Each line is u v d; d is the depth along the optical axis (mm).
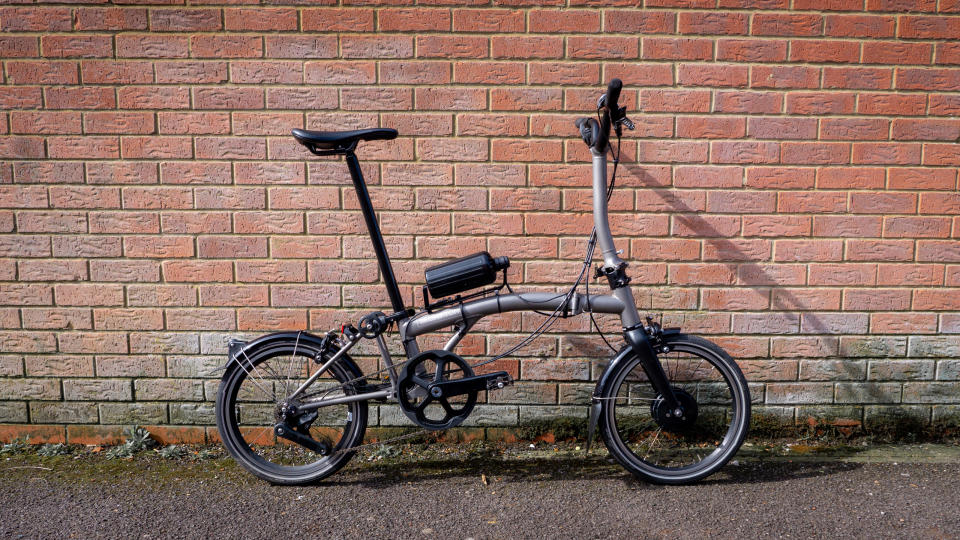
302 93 3189
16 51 3145
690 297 3357
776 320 3375
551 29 3162
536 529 2691
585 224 3291
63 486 3029
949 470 3150
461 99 3203
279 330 3361
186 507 2854
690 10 3160
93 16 3129
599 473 3174
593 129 2924
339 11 3143
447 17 3148
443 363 2951
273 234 3293
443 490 3014
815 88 3213
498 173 3254
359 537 2639
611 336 3393
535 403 3445
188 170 3240
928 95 3225
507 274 3328
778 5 3160
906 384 3436
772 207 3297
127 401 3418
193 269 3312
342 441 3092
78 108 3188
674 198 3287
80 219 3268
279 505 2879
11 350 3365
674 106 3219
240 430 3445
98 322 3350
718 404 3461
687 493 2975
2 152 3209
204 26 3141
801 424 3469
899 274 3348
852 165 3273
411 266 3314
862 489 2979
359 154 3232
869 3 3160
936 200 3297
